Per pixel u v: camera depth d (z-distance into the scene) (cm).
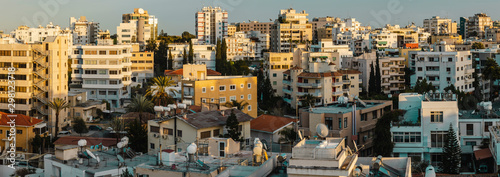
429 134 7994
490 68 18712
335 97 17088
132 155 6456
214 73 19788
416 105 8519
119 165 5972
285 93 18112
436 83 18138
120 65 18812
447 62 17988
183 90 13825
